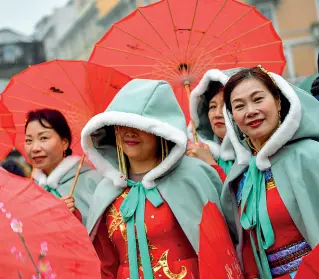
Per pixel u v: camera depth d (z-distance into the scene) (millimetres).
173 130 2342
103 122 2385
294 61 18344
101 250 2613
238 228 2469
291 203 2168
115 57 3314
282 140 2197
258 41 3256
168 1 3186
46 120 3150
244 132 2322
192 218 2352
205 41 3221
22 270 1700
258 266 2318
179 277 2326
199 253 1998
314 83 3041
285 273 2219
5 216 1811
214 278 2014
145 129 2332
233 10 3209
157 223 2361
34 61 25859
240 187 2459
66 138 3244
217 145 3043
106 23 23922
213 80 2904
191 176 2447
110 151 2611
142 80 2580
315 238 2055
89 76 3184
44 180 3195
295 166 2182
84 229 1987
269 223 2232
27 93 3332
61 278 1786
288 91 2207
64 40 28016
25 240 1788
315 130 2215
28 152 3184
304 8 18281
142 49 3256
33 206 1928
